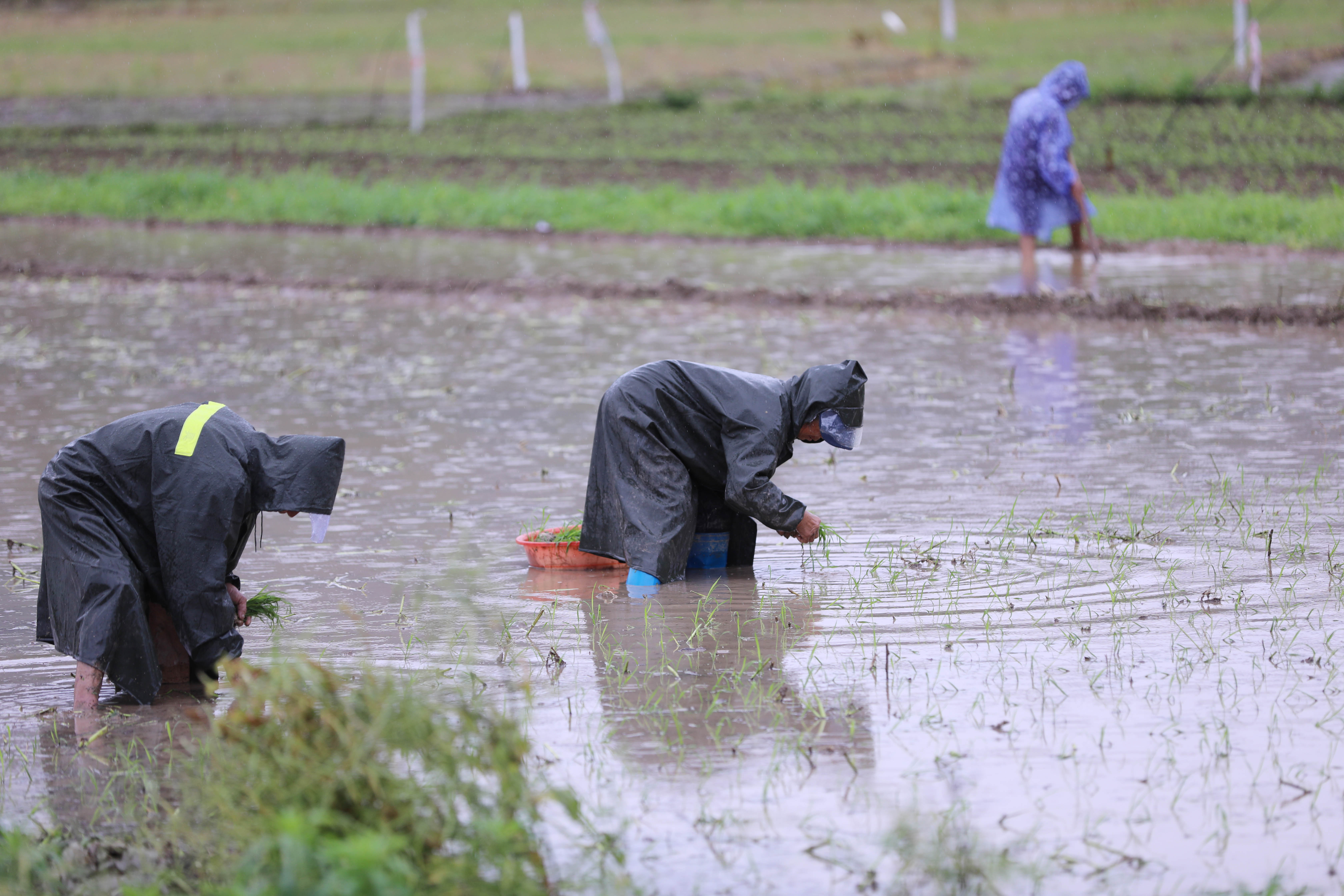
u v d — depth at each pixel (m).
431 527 31.03
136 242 81.19
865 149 96.00
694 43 153.25
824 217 76.75
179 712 21.56
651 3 184.00
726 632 23.75
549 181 93.00
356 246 78.31
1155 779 17.38
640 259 71.50
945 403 41.38
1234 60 115.25
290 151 107.38
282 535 30.67
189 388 45.84
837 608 24.83
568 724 19.88
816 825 16.59
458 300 62.41
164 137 117.50
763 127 108.50
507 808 14.45
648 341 52.06
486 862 14.36
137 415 22.64
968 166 88.81
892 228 75.19
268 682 15.24
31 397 44.59
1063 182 61.56
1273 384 41.62
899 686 20.86
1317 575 25.14
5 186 95.19
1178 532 28.17
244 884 13.49
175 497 21.75
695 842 16.28
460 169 98.25
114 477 22.03
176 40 170.12
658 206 82.94
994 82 119.62
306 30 175.00
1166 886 14.97
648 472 26.73
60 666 23.75
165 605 22.56
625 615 24.88
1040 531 28.73
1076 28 145.62
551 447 37.88
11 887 15.45
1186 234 68.44
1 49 165.62
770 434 26.36
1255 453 34.22
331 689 14.98
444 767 14.45
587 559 28.09
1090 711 19.56
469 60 150.12
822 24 161.38
